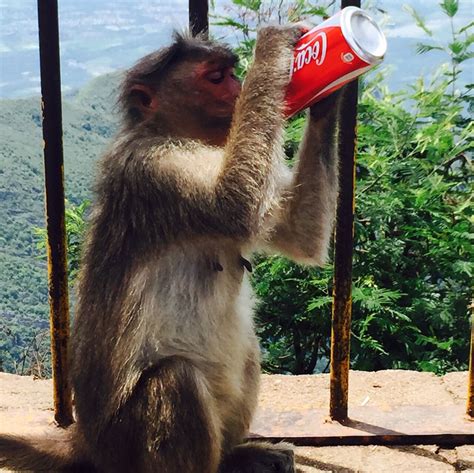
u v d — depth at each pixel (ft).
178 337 3.14
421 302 6.22
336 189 3.41
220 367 3.23
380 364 6.20
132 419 2.99
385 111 7.18
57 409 3.66
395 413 3.76
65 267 3.49
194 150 3.15
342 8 3.10
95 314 3.15
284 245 3.51
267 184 3.01
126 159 3.12
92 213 3.26
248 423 3.42
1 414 3.83
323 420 3.70
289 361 6.77
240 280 3.29
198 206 2.99
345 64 2.90
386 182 6.61
